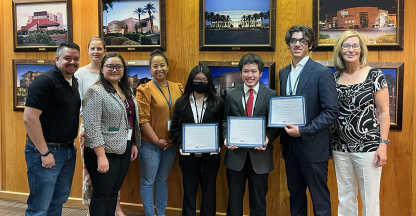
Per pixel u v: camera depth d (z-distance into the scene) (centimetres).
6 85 286
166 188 236
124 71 194
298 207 199
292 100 182
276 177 245
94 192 182
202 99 215
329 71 180
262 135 193
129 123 195
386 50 224
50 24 272
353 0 224
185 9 250
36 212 178
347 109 183
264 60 240
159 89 225
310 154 182
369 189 181
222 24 243
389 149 229
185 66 253
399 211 229
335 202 238
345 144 185
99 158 173
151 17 253
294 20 234
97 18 264
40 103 164
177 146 233
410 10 219
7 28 281
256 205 201
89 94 173
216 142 206
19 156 287
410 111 224
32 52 279
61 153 181
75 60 173
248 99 202
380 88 178
